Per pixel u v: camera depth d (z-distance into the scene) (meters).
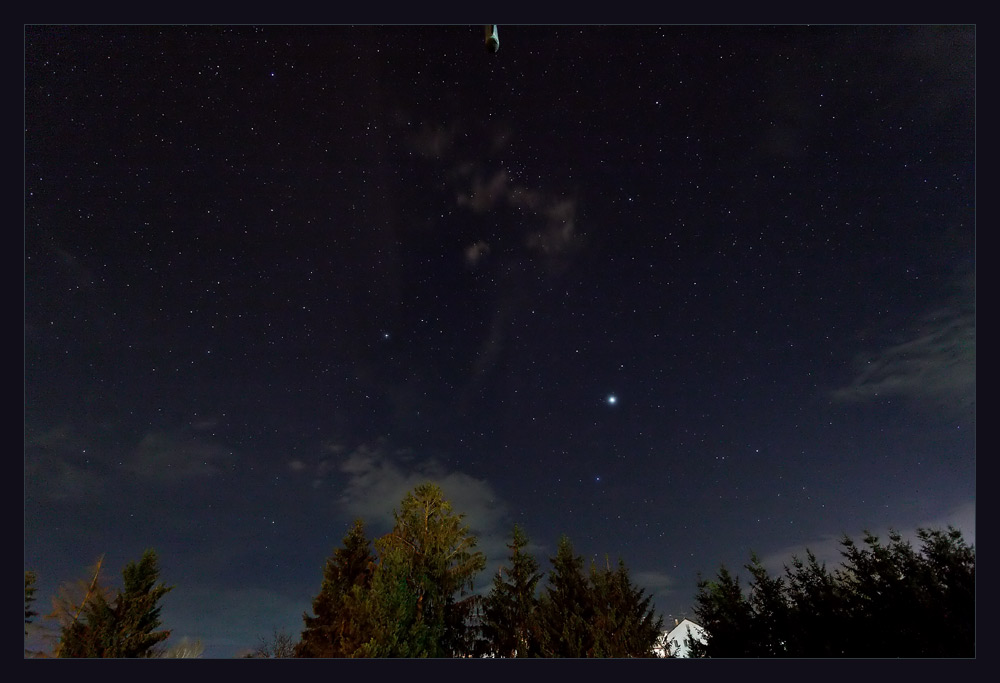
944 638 12.66
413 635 16.59
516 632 19.33
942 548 13.11
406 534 20.36
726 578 17.48
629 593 19.31
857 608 14.34
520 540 21.38
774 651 15.77
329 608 20.95
